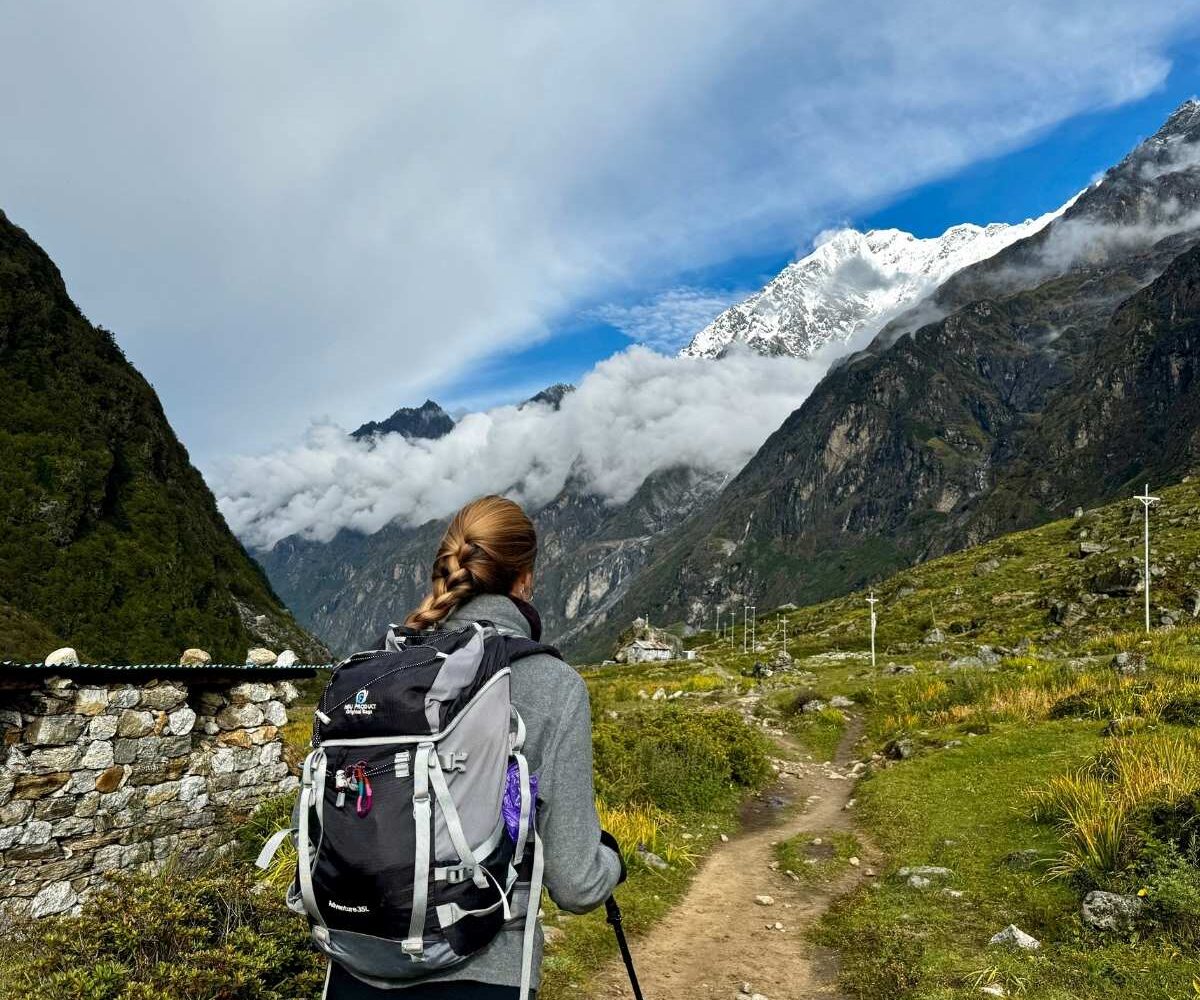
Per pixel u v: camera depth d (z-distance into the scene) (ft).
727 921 33.45
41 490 268.62
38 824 31.17
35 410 291.99
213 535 381.19
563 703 8.53
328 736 8.21
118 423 336.29
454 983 7.85
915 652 229.04
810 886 37.81
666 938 31.32
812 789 65.36
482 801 7.75
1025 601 294.46
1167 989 21.53
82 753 32.94
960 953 26.53
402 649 8.68
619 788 52.31
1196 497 353.31
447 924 7.50
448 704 7.89
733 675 240.12
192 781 36.99
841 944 29.48
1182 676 70.38
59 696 32.53
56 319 338.13
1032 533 437.17
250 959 18.49
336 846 7.73
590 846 8.43
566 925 31.30
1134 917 25.95
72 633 244.83
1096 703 63.26
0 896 29.60
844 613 449.06
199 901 20.71
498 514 9.60
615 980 26.84
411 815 7.53
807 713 107.96
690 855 44.21
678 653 410.93
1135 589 236.84
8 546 250.57
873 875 38.14
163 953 18.85
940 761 56.49
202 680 38.55
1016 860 34.27
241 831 38.22
